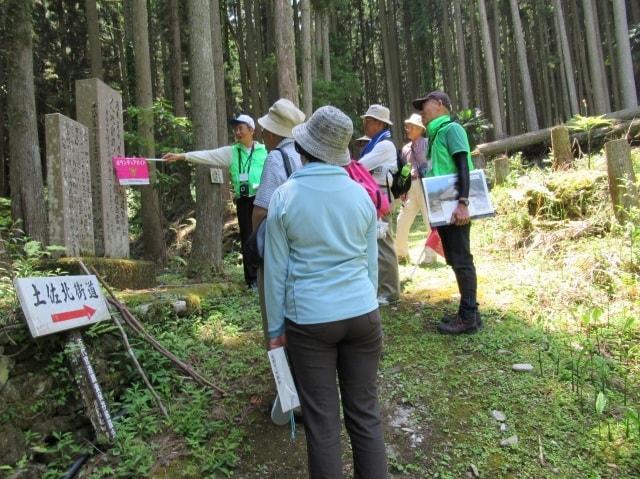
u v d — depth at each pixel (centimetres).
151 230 880
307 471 249
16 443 257
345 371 206
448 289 475
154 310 399
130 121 959
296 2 1873
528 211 580
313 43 1672
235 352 369
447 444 262
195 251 637
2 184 1362
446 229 361
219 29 1109
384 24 2348
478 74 2234
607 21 2038
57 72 1628
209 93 633
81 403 292
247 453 263
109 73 1795
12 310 276
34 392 272
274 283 199
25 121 769
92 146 492
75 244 451
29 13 759
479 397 296
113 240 507
